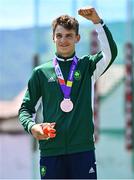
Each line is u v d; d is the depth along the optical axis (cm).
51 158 638
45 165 641
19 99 1518
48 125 598
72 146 633
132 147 1431
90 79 655
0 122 1515
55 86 645
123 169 1430
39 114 730
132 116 1442
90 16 642
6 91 1530
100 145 1442
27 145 1474
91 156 637
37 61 1484
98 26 646
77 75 649
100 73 655
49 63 659
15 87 1523
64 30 643
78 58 663
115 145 1439
